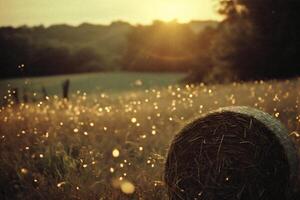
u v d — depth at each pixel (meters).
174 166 6.02
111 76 58.62
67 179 6.46
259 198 5.60
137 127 9.46
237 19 30.95
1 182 6.84
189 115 10.50
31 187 6.47
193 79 38.28
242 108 5.91
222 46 31.42
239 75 30.42
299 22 28.86
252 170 5.62
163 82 48.44
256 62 29.98
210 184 5.83
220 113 5.83
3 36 52.03
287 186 5.48
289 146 5.58
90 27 80.81
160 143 8.36
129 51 70.56
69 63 67.56
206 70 37.19
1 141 7.91
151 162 7.15
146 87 42.06
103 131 9.41
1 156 7.49
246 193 5.66
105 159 7.75
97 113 11.09
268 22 29.53
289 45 29.08
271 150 5.54
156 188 6.23
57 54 65.44
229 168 5.74
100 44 76.75
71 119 10.36
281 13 29.02
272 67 29.61
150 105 12.87
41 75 61.56
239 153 5.69
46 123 9.55
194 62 38.50
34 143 7.83
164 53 67.44
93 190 6.23
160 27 68.56
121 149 8.03
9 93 9.71
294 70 29.25
